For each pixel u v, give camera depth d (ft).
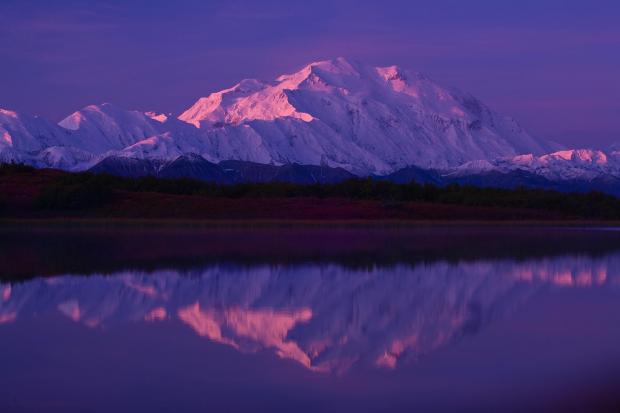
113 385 59.98
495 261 143.23
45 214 286.05
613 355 68.90
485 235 223.92
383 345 73.67
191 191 361.10
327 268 130.72
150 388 59.31
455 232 238.27
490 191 395.14
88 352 70.03
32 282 111.34
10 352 69.82
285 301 97.66
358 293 103.96
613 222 328.70
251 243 181.88
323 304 95.66
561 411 53.01
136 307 92.48
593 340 75.25
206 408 54.75
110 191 316.81
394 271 127.34
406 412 53.72
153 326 81.56
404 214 319.47
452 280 116.98
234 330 79.77
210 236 205.87
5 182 328.90
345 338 76.43
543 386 58.95
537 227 284.20
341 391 58.59
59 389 58.90
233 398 57.06
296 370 64.69
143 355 69.21
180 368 64.90
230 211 305.32
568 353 69.72
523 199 371.56
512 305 95.81
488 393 57.57
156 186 359.25
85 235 205.87
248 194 357.82
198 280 115.24
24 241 182.39
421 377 62.39
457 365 65.82
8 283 110.01
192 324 82.84
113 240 187.73
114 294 101.45
